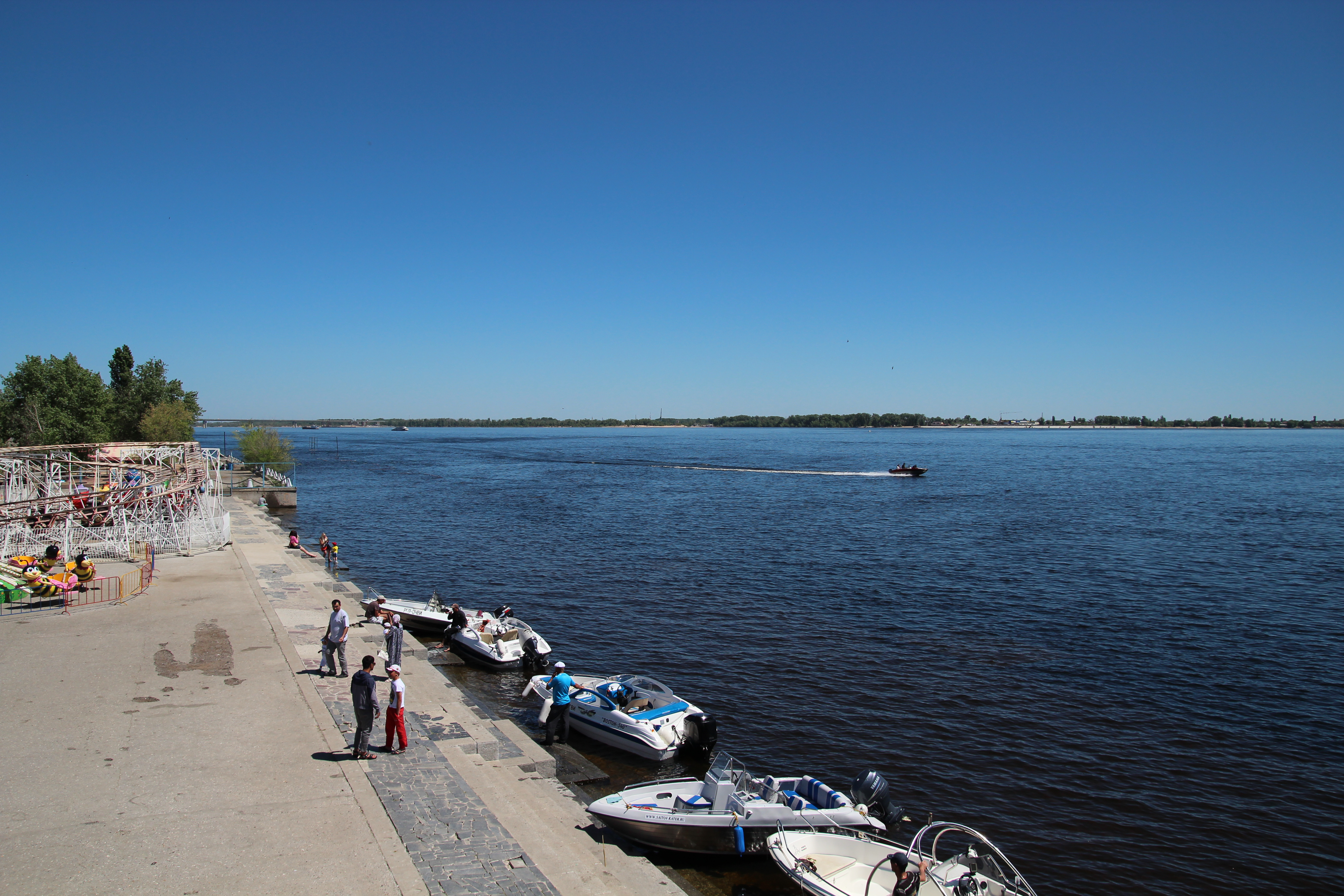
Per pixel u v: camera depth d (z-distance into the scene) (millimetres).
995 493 84625
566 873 11852
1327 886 15016
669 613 33438
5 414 74562
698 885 14500
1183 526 58844
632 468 129125
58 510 33469
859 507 71250
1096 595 36875
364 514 66812
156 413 93188
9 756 13516
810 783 16219
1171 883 15016
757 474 113875
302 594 28484
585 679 23453
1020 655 27906
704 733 19453
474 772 14891
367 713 14156
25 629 21812
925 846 16031
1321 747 20797
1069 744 20844
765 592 37312
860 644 29094
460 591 37344
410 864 10727
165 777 12961
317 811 12117
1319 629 31375
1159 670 26516
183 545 35688
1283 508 69500
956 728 21750
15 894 9469
